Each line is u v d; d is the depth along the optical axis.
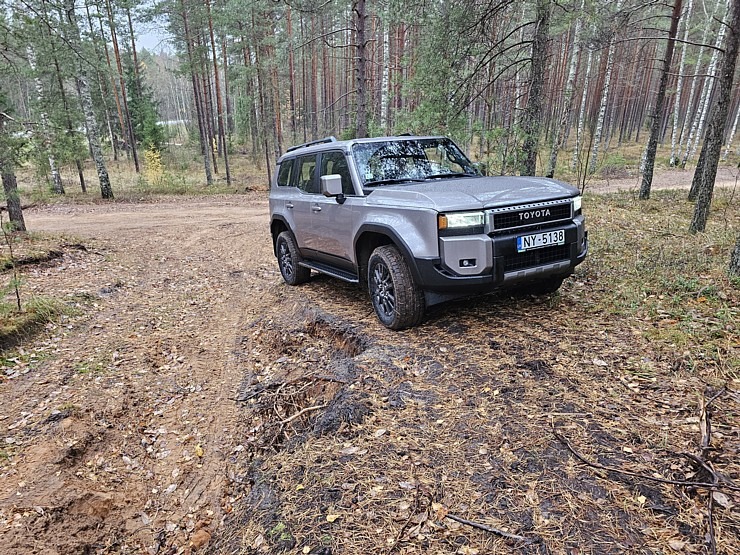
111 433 4.11
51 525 3.02
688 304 4.42
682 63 26.59
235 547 2.51
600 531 2.09
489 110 9.91
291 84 26.77
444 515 2.31
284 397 4.21
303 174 6.43
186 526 3.09
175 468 3.70
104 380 4.98
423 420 3.14
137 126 36.78
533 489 2.38
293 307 6.38
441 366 3.80
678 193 16.09
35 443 3.81
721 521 2.05
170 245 11.95
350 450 2.96
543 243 4.09
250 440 3.84
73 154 9.84
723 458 2.41
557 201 4.23
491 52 8.88
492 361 3.77
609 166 25.22
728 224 9.10
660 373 3.30
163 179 24.73
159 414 4.45
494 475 2.53
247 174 30.44
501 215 3.97
